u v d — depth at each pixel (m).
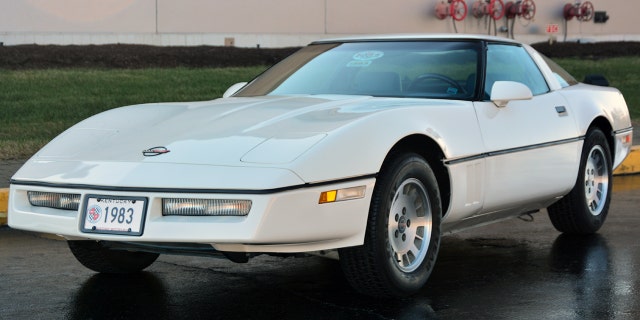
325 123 4.29
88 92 14.27
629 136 6.70
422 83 5.18
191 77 16.66
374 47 5.54
